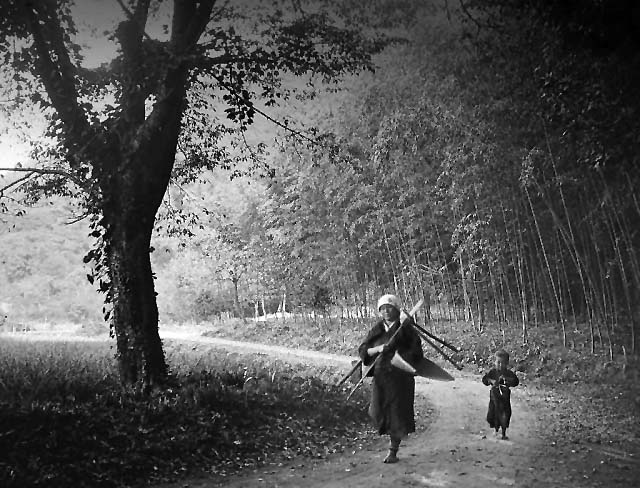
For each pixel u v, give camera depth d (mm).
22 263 42812
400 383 6562
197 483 5926
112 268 9602
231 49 9289
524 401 12492
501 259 20234
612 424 9523
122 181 9477
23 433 6047
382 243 26172
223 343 31188
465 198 19422
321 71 10094
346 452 7523
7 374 9766
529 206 18750
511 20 10859
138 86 9141
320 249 27828
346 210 24562
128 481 5844
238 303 37812
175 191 14484
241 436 7652
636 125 9219
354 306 29453
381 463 6586
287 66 9703
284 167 27125
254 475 6254
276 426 8375
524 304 19219
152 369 9484
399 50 16594
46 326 41875
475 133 16734
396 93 19328
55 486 5355
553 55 9539
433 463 6484
